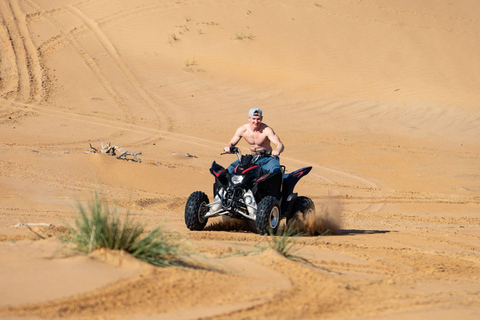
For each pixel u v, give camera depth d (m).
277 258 21.42
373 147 95.19
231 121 106.94
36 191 45.38
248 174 32.47
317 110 116.62
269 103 119.62
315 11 180.38
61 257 18.59
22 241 20.78
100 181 55.00
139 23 163.38
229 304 15.95
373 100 124.12
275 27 166.50
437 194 68.50
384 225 44.31
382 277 21.81
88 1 174.25
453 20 186.00
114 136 89.88
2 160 55.75
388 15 184.25
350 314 16.02
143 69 136.12
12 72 122.19
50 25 154.25
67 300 15.09
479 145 100.81
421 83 136.12
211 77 134.38
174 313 14.94
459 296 18.91
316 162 85.06
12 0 165.00
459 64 150.12
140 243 19.11
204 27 163.38
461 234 40.56
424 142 100.56
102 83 123.50
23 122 93.19
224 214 32.56
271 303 16.39
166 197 51.50
